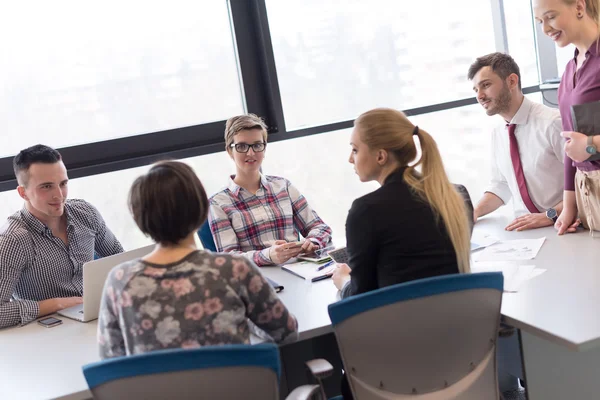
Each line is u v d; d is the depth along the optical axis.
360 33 4.09
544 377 1.94
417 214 1.88
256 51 3.86
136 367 1.44
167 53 3.69
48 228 2.66
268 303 1.72
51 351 2.13
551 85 4.35
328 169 4.09
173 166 1.65
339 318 1.68
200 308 1.60
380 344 1.70
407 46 4.21
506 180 3.17
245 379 1.47
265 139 3.01
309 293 2.33
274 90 3.88
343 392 2.11
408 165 1.97
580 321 1.74
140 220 1.63
